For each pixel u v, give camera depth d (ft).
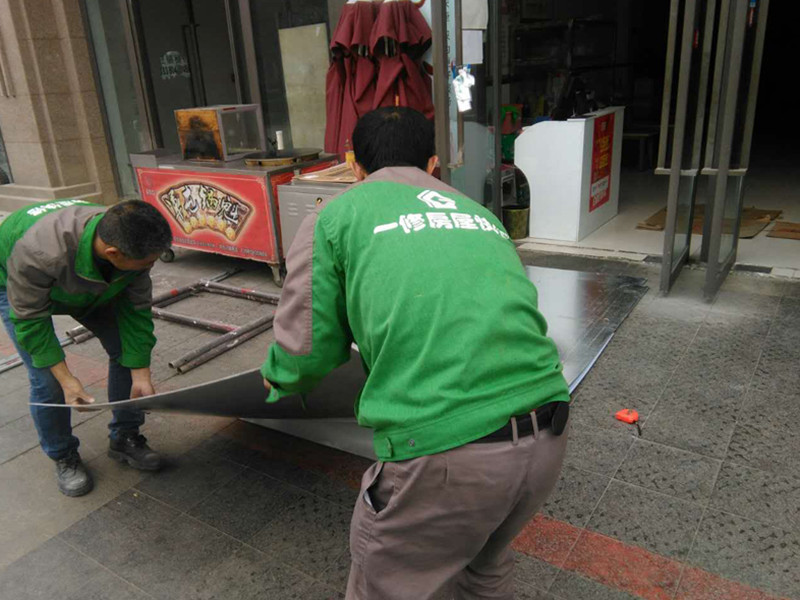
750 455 8.16
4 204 24.06
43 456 9.28
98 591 6.75
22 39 21.25
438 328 4.00
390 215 4.33
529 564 6.70
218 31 24.35
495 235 4.56
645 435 8.70
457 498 4.07
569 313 12.37
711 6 11.09
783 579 6.32
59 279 6.92
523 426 4.10
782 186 21.34
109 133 23.48
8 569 7.11
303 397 6.36
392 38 14.23
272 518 7.73
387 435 4.14
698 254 15.28
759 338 11.12
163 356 12.48
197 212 16.30
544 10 23.76
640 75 33.04
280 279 15.61
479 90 16.03
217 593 6.64
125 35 22.04
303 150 16.05
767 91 39.65
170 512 7.94
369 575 4.50
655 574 6.49
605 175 17.87
